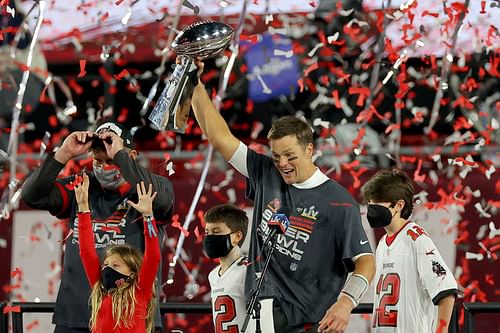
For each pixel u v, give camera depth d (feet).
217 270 61.77
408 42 77.97
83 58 87.10
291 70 84.99
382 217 57.98
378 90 80.28
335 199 53.01
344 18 83.30
